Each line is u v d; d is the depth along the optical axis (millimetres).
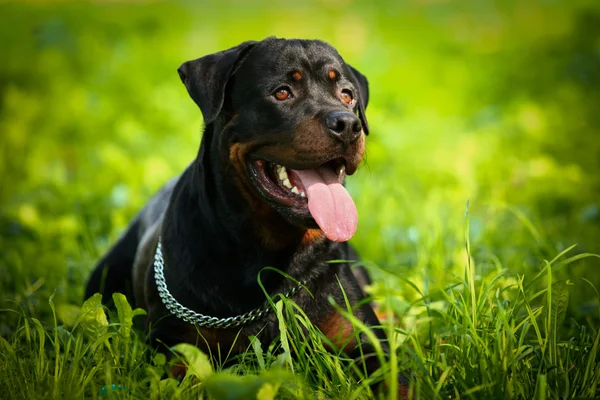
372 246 5238
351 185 6246
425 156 7340
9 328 3965
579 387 2951
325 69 3629
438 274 4250
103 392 2945
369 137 6812
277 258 3484
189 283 3506
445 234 5000
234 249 3486
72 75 11688
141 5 21406
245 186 3500
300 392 2789
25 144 8375
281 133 3424
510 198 6125
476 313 3238
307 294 3514
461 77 11484
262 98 3504
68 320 3576
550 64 11617
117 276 4426
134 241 4445
